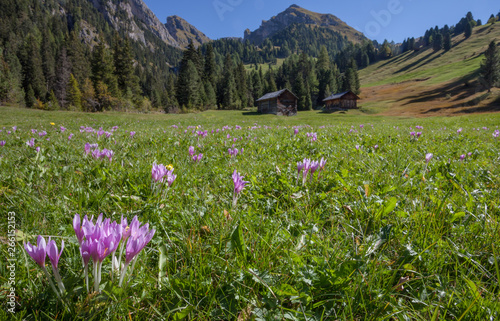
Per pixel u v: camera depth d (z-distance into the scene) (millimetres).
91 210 2631
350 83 130500
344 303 1527
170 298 1558
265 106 75062
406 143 8109
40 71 111312
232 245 1882
